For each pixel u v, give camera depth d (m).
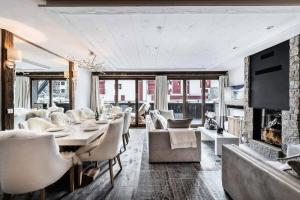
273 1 2.42
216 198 2.63
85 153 3.00
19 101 8.98
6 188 2.12
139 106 8.98
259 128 5.25
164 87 8.67
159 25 3.28
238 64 6.98
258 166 1.80
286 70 4.01
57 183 3.07
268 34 3.75
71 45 4.60
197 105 9.12
